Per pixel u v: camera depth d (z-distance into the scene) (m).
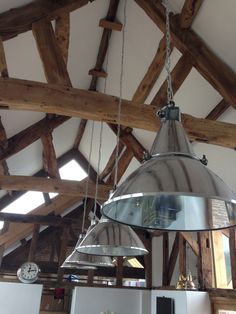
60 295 7.98
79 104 3.32
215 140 3.59
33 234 8.27
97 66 5.99
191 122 3.60
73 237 9.16
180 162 1.25
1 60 3.61
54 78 3.60
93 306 7.57
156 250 8.59
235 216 1.39
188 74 4.48
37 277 7.68
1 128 5.73
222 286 5.34
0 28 3.69
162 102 4.32
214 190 1.16
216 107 4.64
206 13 3.73
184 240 6.64
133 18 4.71
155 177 1.19
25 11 3.84
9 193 8.25
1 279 7.50
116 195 1.24
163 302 6.04
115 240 2.49
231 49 3.73
